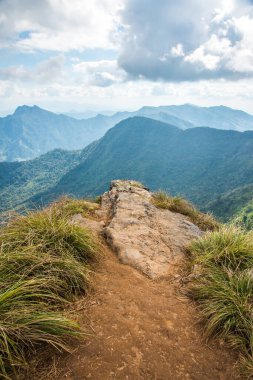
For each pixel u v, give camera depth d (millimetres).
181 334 4133
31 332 3451
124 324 4090
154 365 3553
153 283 5422
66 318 3719
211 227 8703
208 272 5367
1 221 5641
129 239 6762
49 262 4652
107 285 5012
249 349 3904
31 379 3143
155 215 8250
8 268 4273
